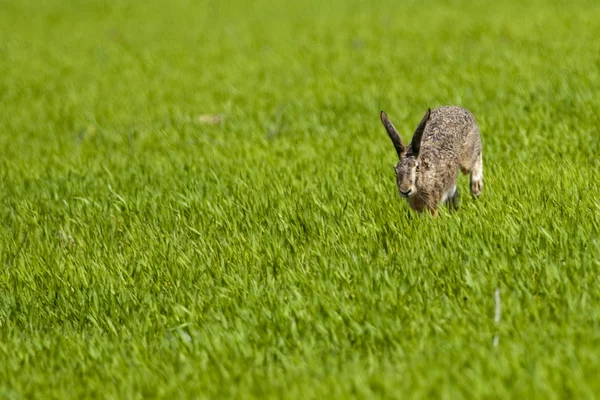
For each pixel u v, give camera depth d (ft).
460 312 65.51
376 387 56.18
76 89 189.16
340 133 128.88
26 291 80.53
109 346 66.95
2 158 134.31
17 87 194.18
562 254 72.74
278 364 61.98
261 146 125.49
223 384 59.36
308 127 134.31
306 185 102.32
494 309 65.41
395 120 132.26
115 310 74.33
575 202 84.74
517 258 72.79
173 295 75.51
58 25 294.87
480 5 260.42
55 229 99.04
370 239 81.41
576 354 57.11
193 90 177.78
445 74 162.50
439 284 71.00
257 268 79.20
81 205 105.09
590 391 52.06
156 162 121.90
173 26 276.62
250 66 197.06
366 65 184.03
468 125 95.55
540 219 80.89
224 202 97.96
